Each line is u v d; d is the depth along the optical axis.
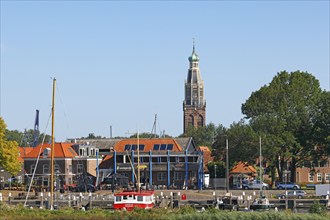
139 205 153.50
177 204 165.38
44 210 140.00
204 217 120.50
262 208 159.50
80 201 171.38
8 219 124.12
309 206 161.38
